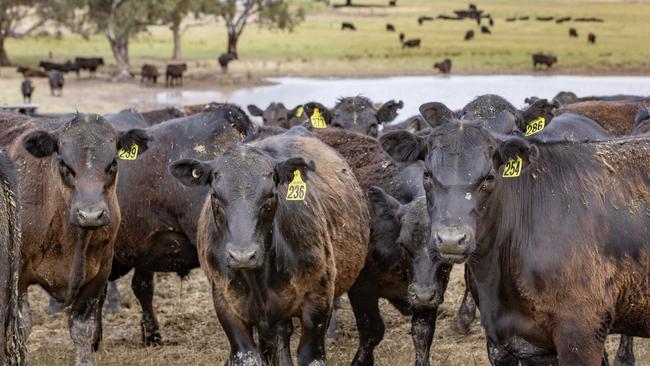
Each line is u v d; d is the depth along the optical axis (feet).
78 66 198.70
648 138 27.14
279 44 297.12
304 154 32.09
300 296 28.07
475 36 329.72
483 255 25.80
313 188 29.86
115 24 192.54
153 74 184.65
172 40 319.27
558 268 24.99
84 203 29.37
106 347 38.65
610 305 25.25
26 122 36.76
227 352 37.50
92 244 32.01
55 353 36.70
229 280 27.17
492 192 24.72
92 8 200.95
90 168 29.96
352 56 250.78
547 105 36.73
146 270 39.37
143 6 193.77
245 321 28.02
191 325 42.55
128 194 37.60
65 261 32.07
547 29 354.95
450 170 24.06
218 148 38.04
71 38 322.75
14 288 24.56
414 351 37.22
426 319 32.32
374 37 327.67
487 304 26.35
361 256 32.14
